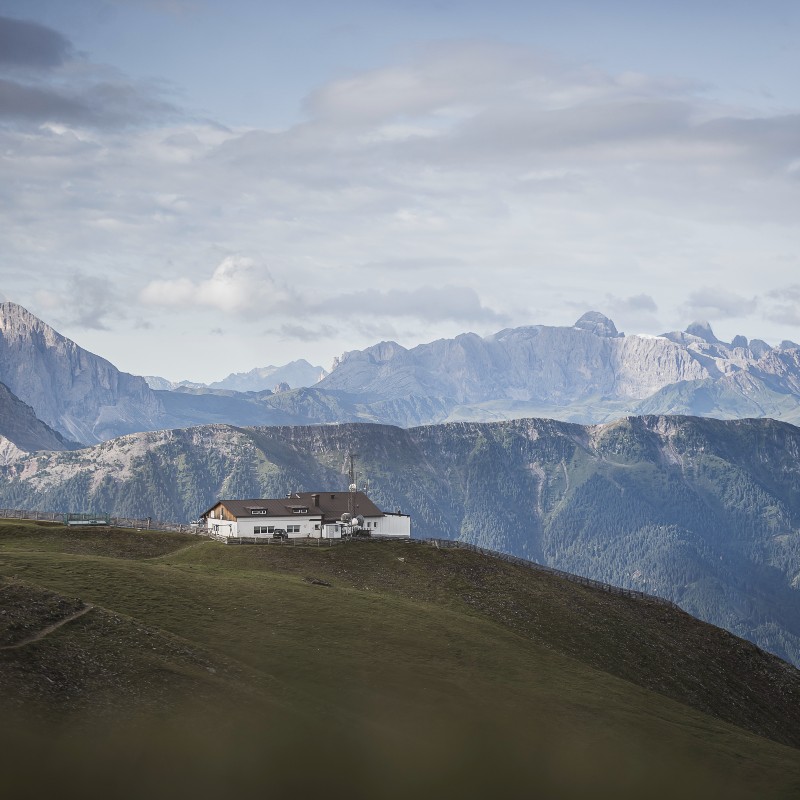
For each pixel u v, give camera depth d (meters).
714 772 97.62
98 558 130.88
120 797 66.31
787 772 101.88
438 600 145.38
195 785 70.12
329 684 97.75
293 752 78.38
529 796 82.62
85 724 74.19
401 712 94.38
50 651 84.62
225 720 80.75
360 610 125.38
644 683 136.12
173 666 89.06
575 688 115.88
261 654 101.88
